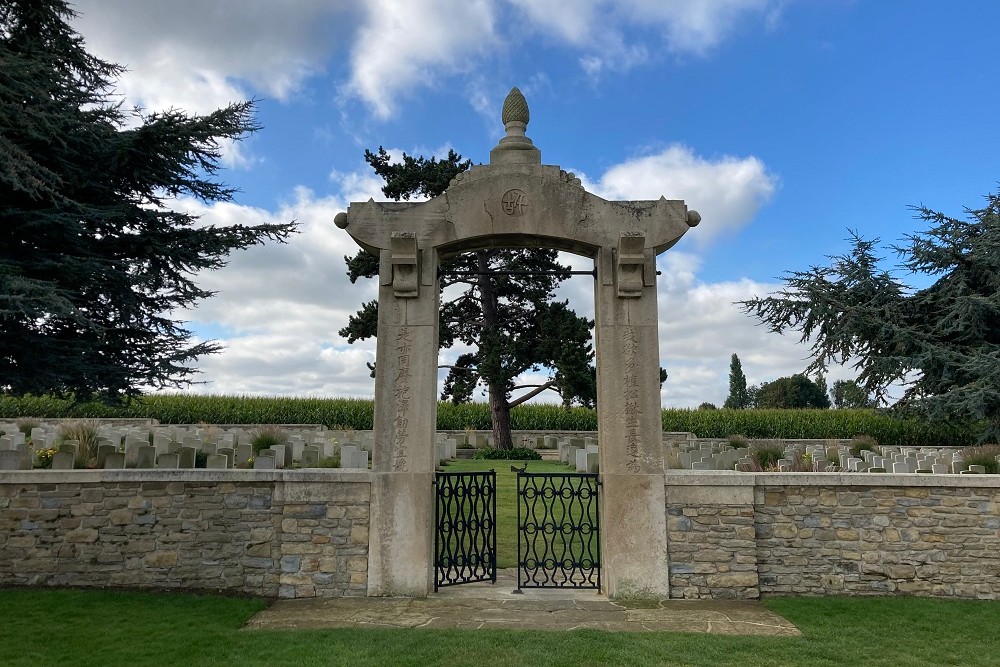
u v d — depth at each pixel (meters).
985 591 7.05
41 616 6.18
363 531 7.12
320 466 14.41
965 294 22.81
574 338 21.48
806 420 29.27
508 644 5.50
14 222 10.12
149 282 11.43
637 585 7.02
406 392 7.32
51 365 10.54
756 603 6.86
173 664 5.05
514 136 7.82
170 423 27.42
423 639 5.61
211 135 11.94
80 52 11.85
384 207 7.65
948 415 21.92
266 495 7.27
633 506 7.13
